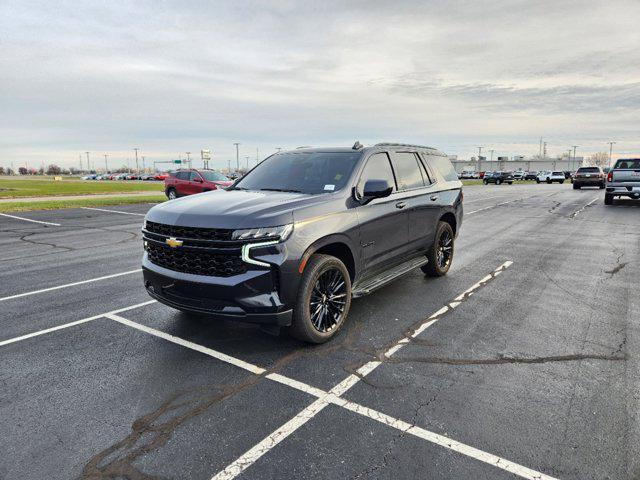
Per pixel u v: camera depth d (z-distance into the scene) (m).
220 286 3.56
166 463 2.48
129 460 2.51
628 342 4.13
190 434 2.75
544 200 22.28
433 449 2.59
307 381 3.41
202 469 2.43
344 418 2.91
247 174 5.33
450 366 3.66
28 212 17.48
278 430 2.79
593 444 2.62
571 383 3.36
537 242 9.70
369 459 2.50
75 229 12.47
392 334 4.34
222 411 3.01
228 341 4.20
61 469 2.44
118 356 3.89
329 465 2.45
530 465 2.44
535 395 3.19
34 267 7.52
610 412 2.96
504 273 6.84
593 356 3.83
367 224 4.55
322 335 4.05
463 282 6.30
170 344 4.14
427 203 5.82
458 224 6.94
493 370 3.58
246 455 2.54
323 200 4.12
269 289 3.59
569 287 6.03
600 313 4.95
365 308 5.14
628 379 3.42
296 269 3.69
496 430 2.77
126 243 10.06
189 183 21.70
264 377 3.48
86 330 4.52
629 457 2.51
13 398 3.19
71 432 2.78
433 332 4.39
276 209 3.72
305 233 3.78
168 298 4.00
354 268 4.45
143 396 3.21
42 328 4.58
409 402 3.10
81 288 6.16
